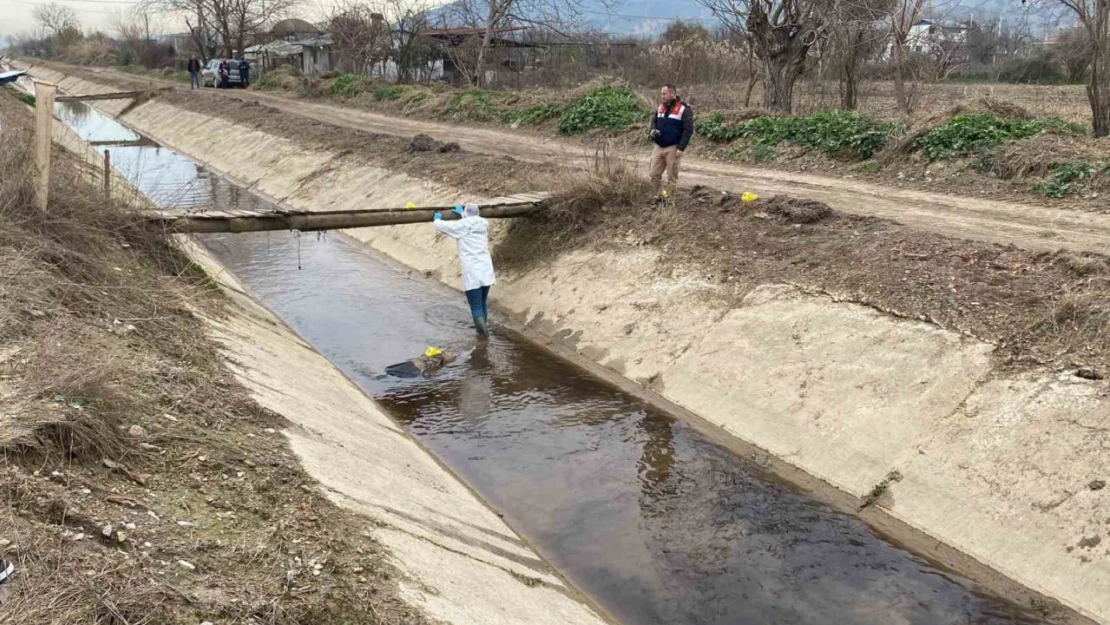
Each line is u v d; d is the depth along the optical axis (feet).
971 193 41.06
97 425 16.52
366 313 41.81
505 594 16.88
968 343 25.39
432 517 19.49
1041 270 27.84
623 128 67.41
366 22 137.28
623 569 21.04
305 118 91.20
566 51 120.88
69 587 12.07
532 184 48.11
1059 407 22.00
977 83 105.70
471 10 114.52
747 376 29.68
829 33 64.49
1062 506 20.25
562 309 39.11
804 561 21.25
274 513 16.16
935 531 21.93
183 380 21.38
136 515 14.64
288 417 21.58
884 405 25.49
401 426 29.35
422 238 52.08
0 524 12.94
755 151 55.06
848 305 29.30
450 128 81.76
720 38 108.78
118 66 232.12
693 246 37.27
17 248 25.59
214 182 80.12
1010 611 18.99
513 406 31.09
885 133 49.16
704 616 19.21
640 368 33.37
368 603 14.03
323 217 37.93
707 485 25.14
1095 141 41.60
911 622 18.81
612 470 26.21
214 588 13.25
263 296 44.29
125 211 33.01
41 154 27.63
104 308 24.80
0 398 16.72
